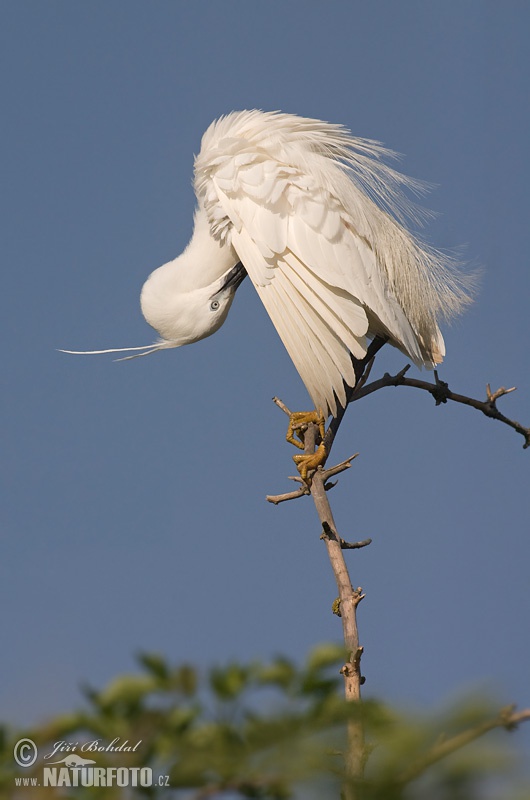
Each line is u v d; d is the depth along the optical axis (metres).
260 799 3.60
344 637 6.40
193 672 3.72
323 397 11.09
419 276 11.77
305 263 11.34
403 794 3.36
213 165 12.05
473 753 3.30
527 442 10.29
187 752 3.62
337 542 6.87
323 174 11.68
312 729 3.61
